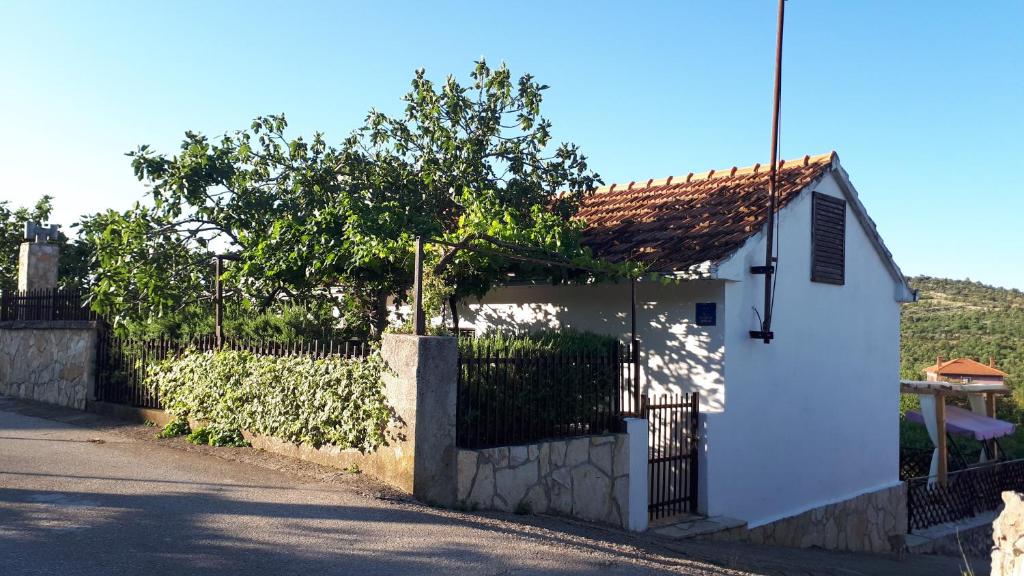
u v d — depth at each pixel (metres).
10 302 14.12
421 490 7.43
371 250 9.48
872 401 13.91
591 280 10.65
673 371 11.13
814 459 12.42
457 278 10.39
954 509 15.89
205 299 11.57
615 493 9.12
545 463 8.35
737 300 10.88
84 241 16.80
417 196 12.52
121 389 11.52
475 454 7.73
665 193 14.48
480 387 8.03
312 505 6.89
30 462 8.17
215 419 9.79
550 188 13.00
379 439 7.82
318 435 8.55
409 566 5.59
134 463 8.32
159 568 5.20
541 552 6.27
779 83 10.90
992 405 18.58
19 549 5.39
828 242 12.84
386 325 11.51
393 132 12.77
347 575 5.30
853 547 13.05
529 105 12.73
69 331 12.47
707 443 10.53
